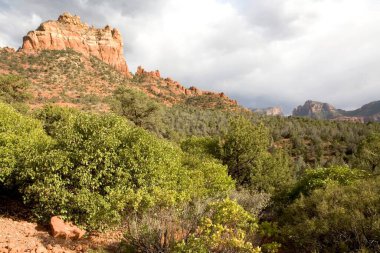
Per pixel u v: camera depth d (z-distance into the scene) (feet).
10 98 168.45
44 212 28.66
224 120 304.91
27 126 44.70
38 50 434.30
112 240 28.53
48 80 338.34
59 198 28.37
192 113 343.46
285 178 78.38
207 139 86.89
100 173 30.48
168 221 24.61
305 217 27.63
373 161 89.66
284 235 28.07
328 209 26.23
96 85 374.84
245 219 22.56
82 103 286.25
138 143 34.12
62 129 35.24
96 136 32.71
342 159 180.96
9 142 35.22
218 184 44.39
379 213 24.49
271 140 232.94
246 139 75.72
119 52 606.14
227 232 21.54
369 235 23.43
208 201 29.58
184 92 588.50
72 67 394.11
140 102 158.71
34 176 29.84
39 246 23.13
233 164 77.05
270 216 38.19
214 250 20.90
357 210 24.35
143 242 23.73
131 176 32.07
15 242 23.25
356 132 245.04
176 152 51.39
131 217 26.58
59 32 516.73
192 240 19.92
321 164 185.68
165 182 33.86
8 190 36.22
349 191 28.43
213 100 525.34
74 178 30.50
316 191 29.91
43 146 35.29
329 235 25.34
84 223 28.96
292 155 215.31
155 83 577.43
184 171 40.68
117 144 32.81
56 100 275.39
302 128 270.46
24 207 33.45
